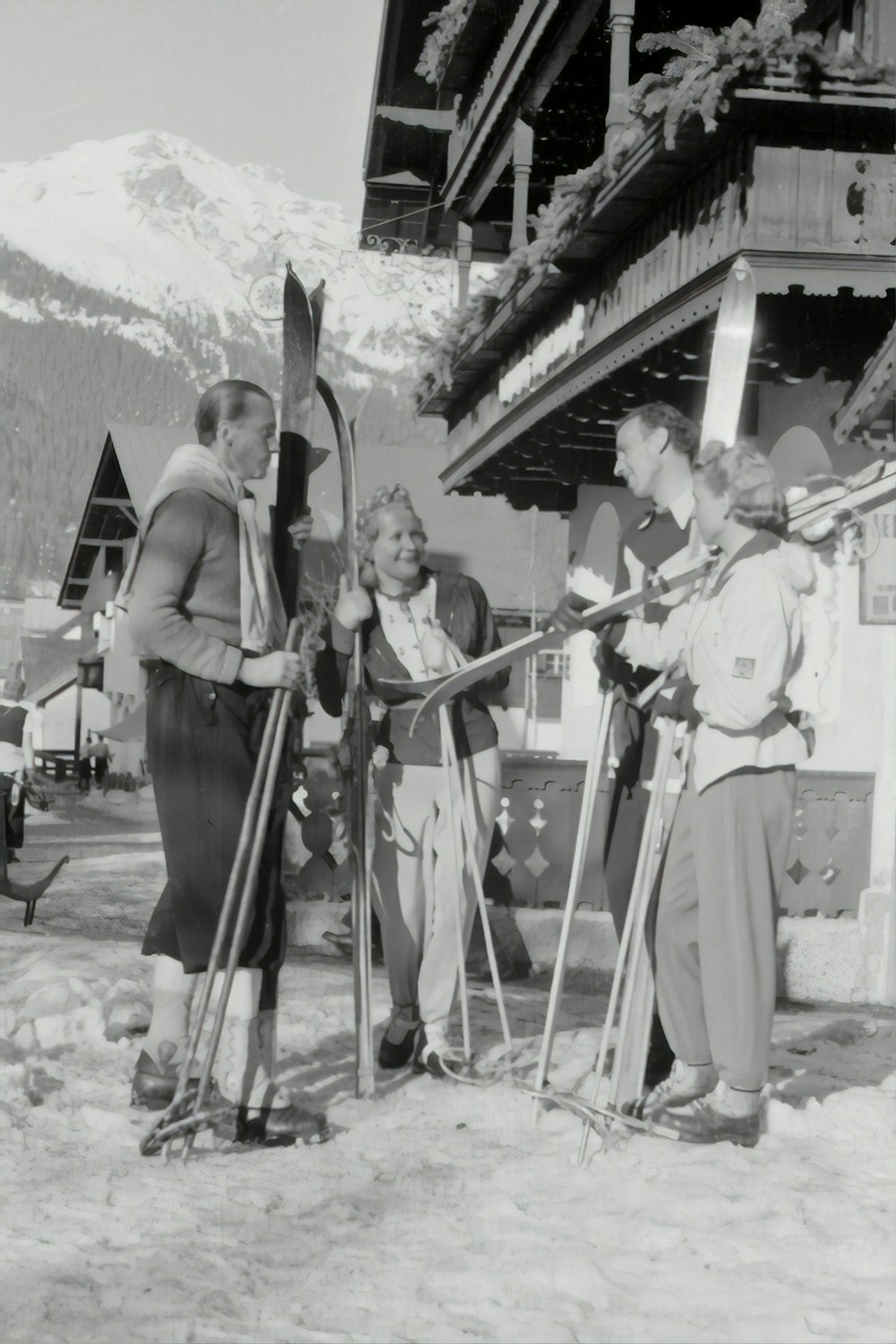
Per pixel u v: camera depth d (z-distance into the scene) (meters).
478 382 12.28
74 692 28.83
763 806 3.81
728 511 3.87
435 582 4.84
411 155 13.23
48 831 19.75
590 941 8.01
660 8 11.02
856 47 7.49
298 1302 2.75
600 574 12.91
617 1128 3.87
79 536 21.58
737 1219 3.30
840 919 8.22
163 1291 2.76
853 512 3.95
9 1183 3.43
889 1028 6.07
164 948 4.09
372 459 18.00
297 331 4.21
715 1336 2.63
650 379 9.08
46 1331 2.57
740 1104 3.86
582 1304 2.77
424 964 4.62
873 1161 3.75
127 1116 3.98
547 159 13.35
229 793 3.91
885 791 8.16
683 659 3.90
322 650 4.39
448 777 4.55
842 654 8.52
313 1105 4.25
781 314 7.21
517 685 20.48
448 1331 2.61
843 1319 2.70
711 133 6.49
